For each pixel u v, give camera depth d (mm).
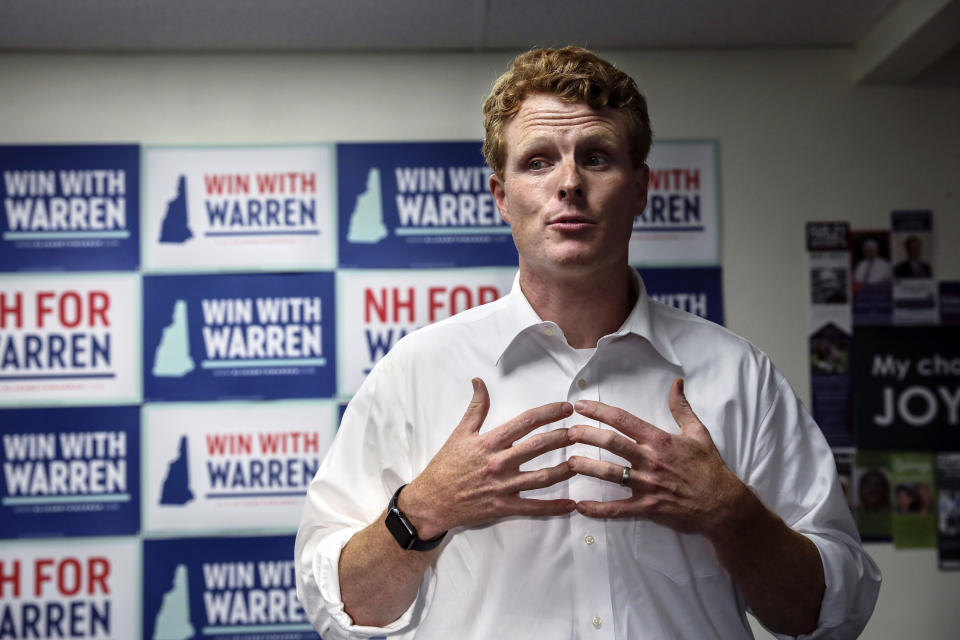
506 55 3131
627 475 1058
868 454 3078
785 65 3160
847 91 3158
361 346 3043
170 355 3016
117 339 3014
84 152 3041
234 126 3080
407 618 1188
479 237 3076
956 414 3088
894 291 3117
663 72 3150
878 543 3064
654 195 3115
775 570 1106
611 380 1227
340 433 1327
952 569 3051
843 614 1160
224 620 2959
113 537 2965
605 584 1119
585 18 2891
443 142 3094
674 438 1075
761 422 1236
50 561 2951
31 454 2977
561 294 1189
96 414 2992
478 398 1124
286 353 3031
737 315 3098
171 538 2971
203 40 2988
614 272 1178
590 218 1095
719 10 2855
